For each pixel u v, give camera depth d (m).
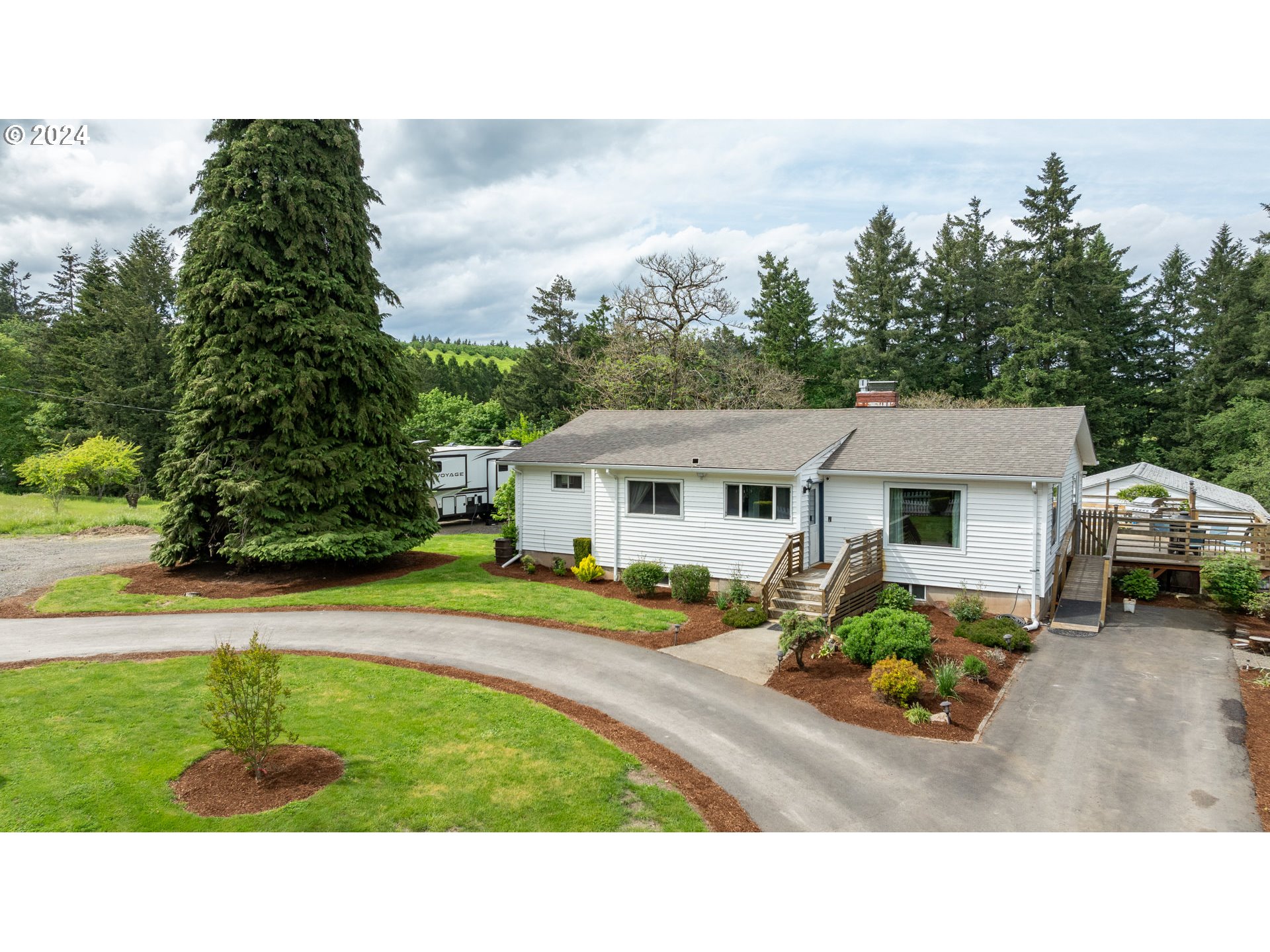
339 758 9.90
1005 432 18.73
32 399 56.03
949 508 17.64
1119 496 31.80
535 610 17.98
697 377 42.62
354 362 21.88
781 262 58.47
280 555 20.20
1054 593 18.11
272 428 21.47
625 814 8.68
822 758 10.32
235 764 9.66
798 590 17.23
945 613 17.42
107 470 38.19
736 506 19.27
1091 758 10.33
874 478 18.61
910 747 10.67
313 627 16.67
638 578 19.28
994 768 10.04
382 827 8.27
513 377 67.50
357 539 21.48
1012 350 51.62
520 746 10.42
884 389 24.39
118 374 49.09
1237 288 51.97
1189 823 8.63
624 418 26.20
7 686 12.59
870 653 13.27
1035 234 49.75
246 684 9.33
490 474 39.22
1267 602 16.80
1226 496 30.44
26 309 102.38
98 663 13.91
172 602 19.05
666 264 41.00
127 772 9.40
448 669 13.79
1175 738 10.91
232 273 20.67
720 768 10.00
